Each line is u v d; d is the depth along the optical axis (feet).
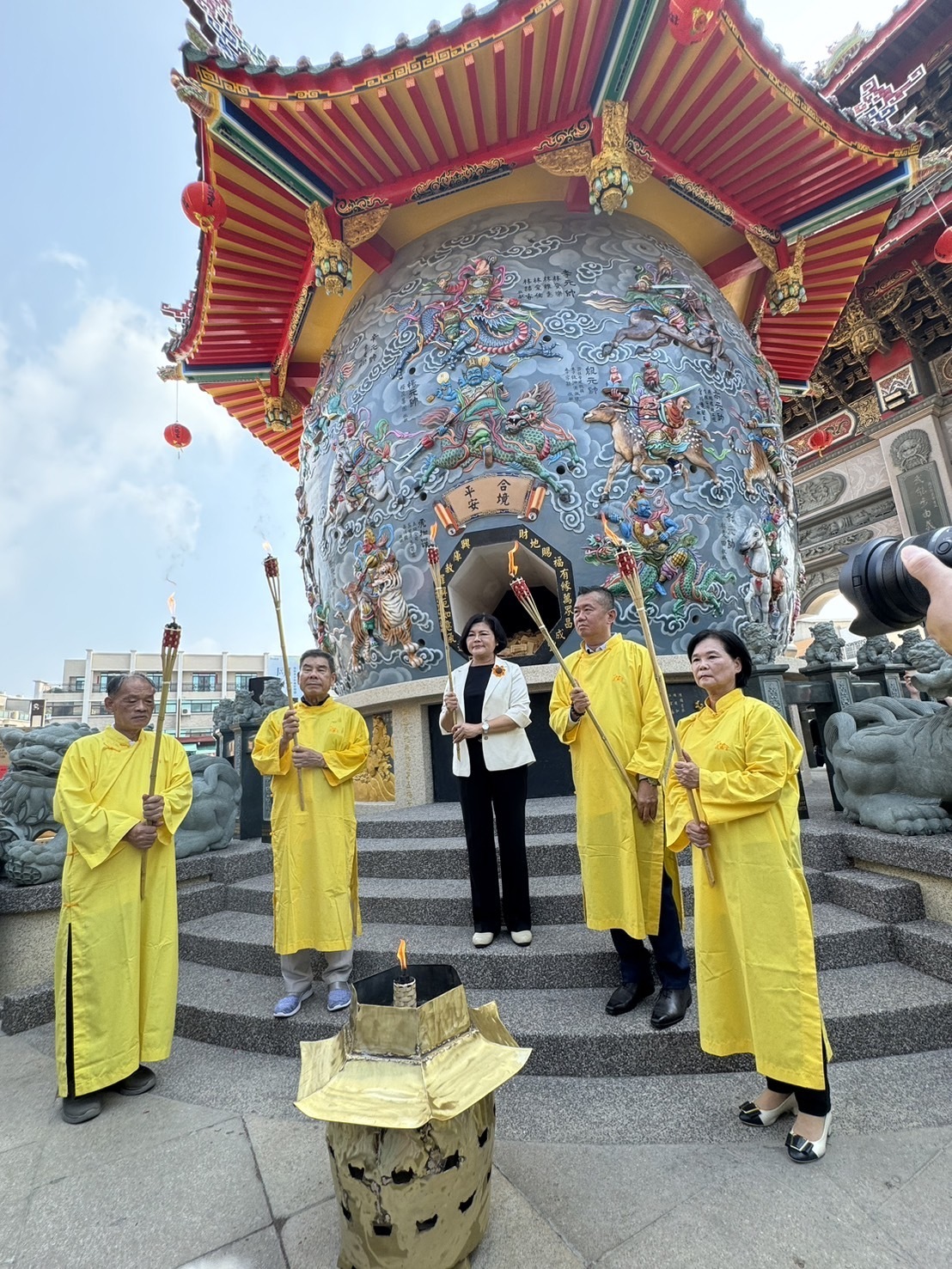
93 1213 6.73
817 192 23.12
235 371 29.91
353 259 25.00
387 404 21.63
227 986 11.70
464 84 18.48
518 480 19.52
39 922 13.21
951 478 40.24
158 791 9.93
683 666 18.34
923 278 39.19
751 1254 5.63
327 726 11.32
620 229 22.56
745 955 7.20
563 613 18.95
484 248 22.39
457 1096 5.29
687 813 8.04
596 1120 7.75
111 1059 8.76
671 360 20.62
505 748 11.10
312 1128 8.11
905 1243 5.65
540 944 10.89
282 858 10.64
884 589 9.74
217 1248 6.18
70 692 141.08
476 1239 5.66
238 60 17.58
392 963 11.10
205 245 23.53
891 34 39.68
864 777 12.48
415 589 20.38
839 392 46.60
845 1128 7.27
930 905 10.62
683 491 19.65
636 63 17.83
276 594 10.52
